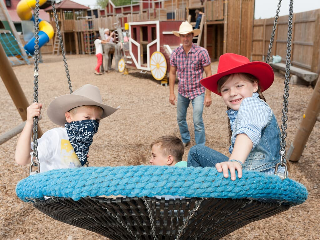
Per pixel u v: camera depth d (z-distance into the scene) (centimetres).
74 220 153
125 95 900
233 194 116
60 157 193
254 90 176
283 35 1209
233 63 175
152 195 112
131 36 1146
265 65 165
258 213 140
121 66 1255
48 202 131
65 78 1234
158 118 662
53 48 2758
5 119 694
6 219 305
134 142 523
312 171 389
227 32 1513
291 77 996
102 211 129
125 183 112
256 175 120
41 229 293
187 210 124
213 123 611
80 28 2580
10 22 1656
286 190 128
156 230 136
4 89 1055
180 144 238
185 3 1714
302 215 303
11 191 359
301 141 400
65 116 206
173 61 436
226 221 141
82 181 115
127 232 142
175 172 114
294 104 728
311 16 939
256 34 1511
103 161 446
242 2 1502
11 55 1702
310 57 957
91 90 208
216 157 215
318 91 364
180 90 440
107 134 568
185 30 406
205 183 114
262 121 149
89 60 2000
